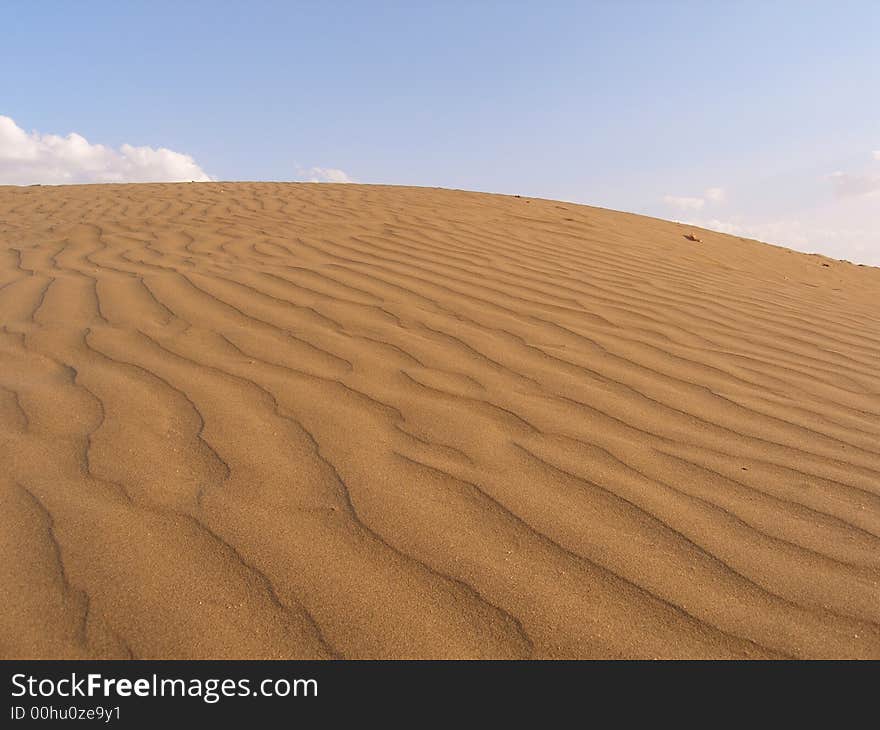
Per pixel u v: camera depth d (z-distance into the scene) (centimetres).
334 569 175
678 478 231
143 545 179
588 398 299
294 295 429
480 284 488
